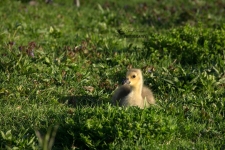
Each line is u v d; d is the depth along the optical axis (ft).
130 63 60.90
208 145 40.65
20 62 54.75
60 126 40.57
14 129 41.14
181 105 48.29
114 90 52.24
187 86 52.06
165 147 38.52
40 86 51.44
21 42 68.80
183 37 68.28
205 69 56.90
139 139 38.60
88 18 89.10
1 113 45.09
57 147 39.19
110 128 38.68
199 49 63.62
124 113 40.06
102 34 80.23
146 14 99.40
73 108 47.52
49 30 73.97
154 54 63.10
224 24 74.64
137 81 46.34
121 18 92.89
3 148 37.60
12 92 49.73
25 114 44.70
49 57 58.18
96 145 38.22
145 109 41.34
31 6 97.60
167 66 60.80
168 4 118.32
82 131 39.17
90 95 50.72
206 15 95.20
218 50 64.80
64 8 100.37
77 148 38.70
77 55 61.82
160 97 51.65
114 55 62.23
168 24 92.53
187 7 114.01
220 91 52.65
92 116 40.60
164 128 39.32
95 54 63.10
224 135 42.68
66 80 53.31
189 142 41.11
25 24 75.51
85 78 54.65
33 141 38.88
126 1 122.42
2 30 73.41
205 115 45.68
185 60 63.72
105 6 111.75
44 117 43.96
